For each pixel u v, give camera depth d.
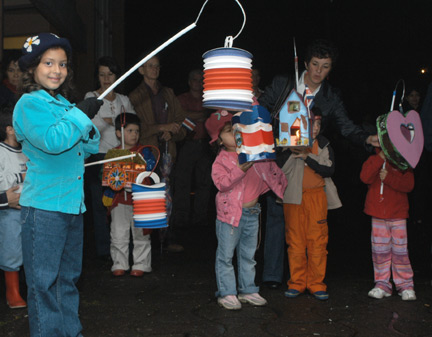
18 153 4.32
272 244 4.76
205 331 3.68
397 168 4.41
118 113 5.88
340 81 14.02
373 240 4.52
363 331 3.66
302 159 4.45
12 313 4.10
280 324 3.81
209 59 3.35
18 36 8.23
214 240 7.00
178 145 8.34
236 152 4.21
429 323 3.81
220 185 4.11
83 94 9.77
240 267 4.36
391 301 4.34
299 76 4.61
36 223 2.97
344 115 4.71
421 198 8.21
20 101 2.95
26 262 3.01
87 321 3.89
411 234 7.46
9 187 4.21
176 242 6.88
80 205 3.12
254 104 4.00
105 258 5.86
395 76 12.77
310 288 4.46
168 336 3.59
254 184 4.25
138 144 5.47
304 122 4.00
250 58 3.41
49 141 2.85
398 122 4.19
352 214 9.29
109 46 11.88
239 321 3.88
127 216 5.23
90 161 5.77
